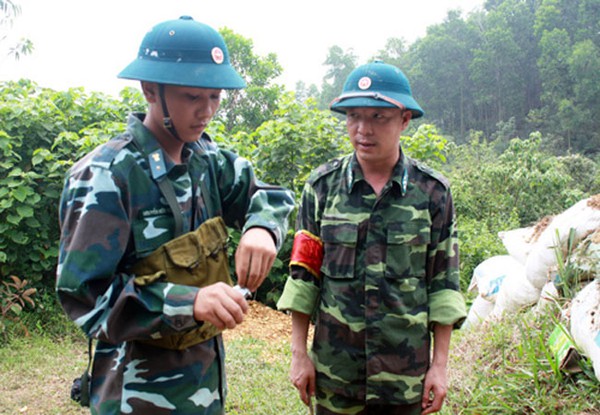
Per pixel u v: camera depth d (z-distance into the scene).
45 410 3.43
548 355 2.77
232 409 3.29
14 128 5.43
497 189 14.23
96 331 1.25
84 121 6.21
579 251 3.33
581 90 41.16
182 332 1.27
